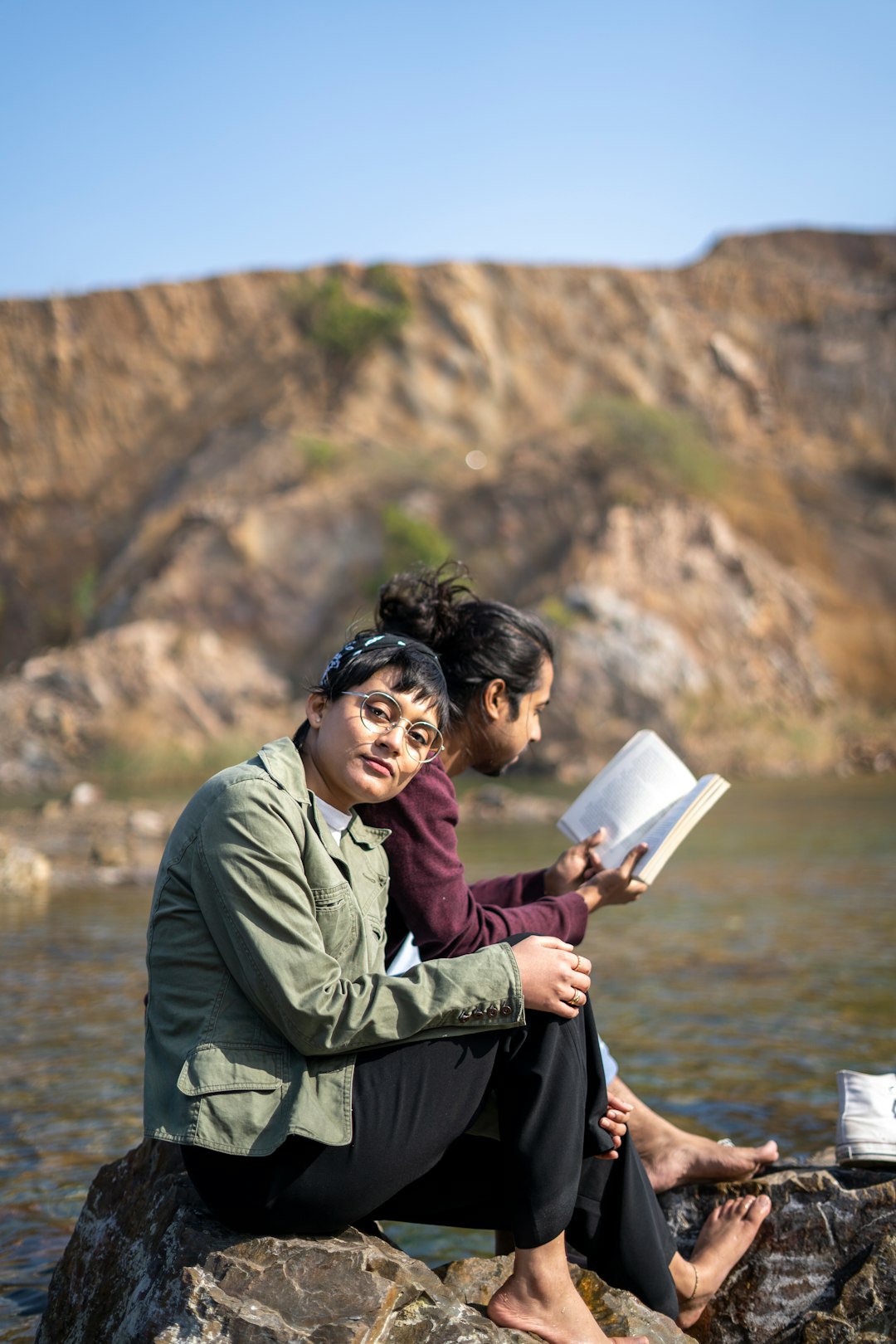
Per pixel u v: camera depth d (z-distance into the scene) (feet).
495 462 133.08
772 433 144.97
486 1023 7.46
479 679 9.89
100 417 146.00
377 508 122.93
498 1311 7.53
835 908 31.17
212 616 117.80
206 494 131.23
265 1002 7.15
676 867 39.75
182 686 106.63
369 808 8.65
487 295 150.20
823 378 148.87
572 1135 7.55
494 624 10.03
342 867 7.91
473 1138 8.02
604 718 94.07
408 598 10.37
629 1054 17.87
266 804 7.36
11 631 136.56
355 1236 7.78
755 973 23.59
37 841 49.11
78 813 60.39
